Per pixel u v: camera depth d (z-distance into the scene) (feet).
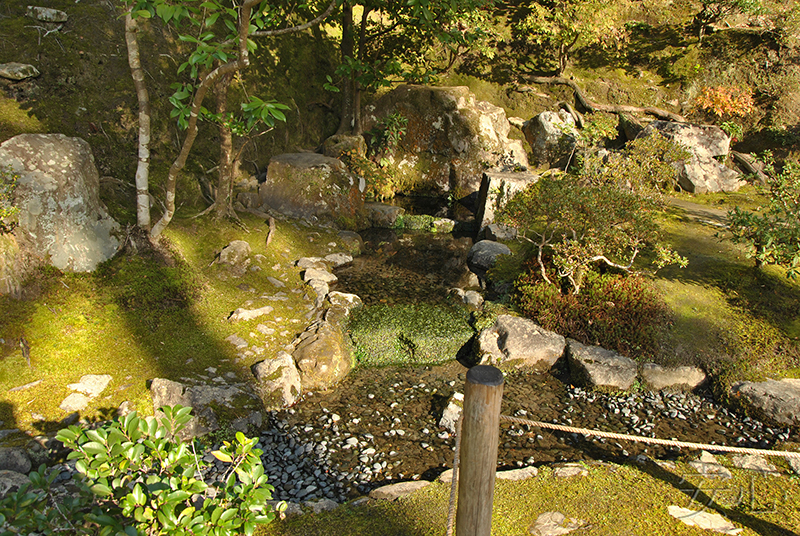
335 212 32.17
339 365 19.69
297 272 25.96
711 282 24.27
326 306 23.27
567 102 42.37
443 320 22.94
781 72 41.11
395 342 21.68
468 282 27.40
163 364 17.87
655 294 22.82
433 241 33.32
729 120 40.96
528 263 26.22
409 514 12.28
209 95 30.04
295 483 14.46
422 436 16.84
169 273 21.40
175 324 19.81
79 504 7.64
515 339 20.89
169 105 27.45
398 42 41.06
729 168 37.76
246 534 7.92
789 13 41.34
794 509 12.76
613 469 14.30
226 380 17.88
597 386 19.42
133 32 19.43
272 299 23.00
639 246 22.76
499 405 8.67
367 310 23.38
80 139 21.16
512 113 43.14
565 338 21.50
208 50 13.69
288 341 20.49
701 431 17.66
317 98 39.29
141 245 21.66
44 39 24.14
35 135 19.60
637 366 19.98
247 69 33.50
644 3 44.06
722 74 41.81
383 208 35.50
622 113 40.96
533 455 16.16
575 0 40.75
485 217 34.24
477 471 9.02
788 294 23.35
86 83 24.72
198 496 12.60
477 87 43.70
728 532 11.76
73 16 25.48
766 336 20.90
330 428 17.03
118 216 22.63
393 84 42.63
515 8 45.14
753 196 35.60
